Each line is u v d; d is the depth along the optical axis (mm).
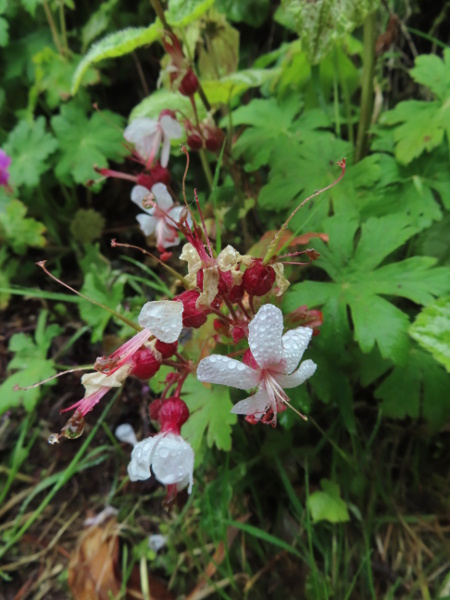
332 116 203
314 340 158
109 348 188
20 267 226
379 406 160
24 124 222
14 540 171
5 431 197
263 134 184
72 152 218
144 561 168
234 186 187
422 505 174
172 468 105
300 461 170
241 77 169
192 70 149
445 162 167
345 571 158
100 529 177
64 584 171
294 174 174
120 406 197
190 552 164
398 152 168
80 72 156
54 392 203
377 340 141
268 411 113
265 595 161
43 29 238
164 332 96
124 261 227
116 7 228
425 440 178
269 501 177
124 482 181
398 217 153
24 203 226
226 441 140
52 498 187
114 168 234
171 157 227
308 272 187
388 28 180
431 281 145
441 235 172
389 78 217
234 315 115
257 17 224
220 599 161
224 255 106
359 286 150
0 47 234
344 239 155
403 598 158
